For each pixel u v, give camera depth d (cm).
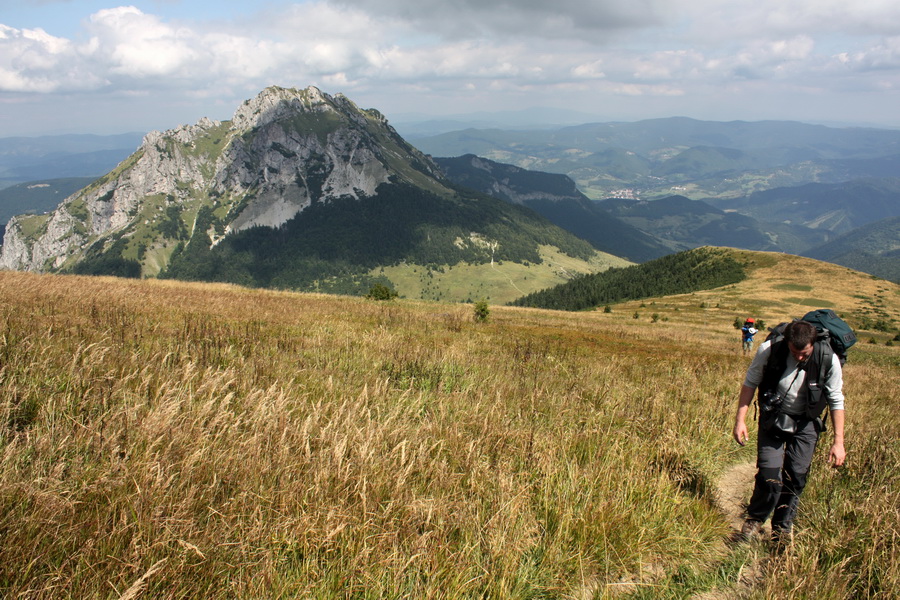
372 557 281
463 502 357
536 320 3069
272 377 625
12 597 214
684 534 385
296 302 2156
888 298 9981
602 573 333
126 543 254
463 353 1082
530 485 390
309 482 332
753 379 442
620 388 868
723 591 333
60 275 1967
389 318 1827
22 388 422
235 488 313
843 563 331
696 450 579
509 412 605
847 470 558
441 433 483
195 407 420
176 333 888
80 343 566
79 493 273
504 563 302
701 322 7844
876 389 1434
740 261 14012
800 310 9300
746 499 505
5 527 241
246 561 266
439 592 270
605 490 406
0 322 715
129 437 339
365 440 402
